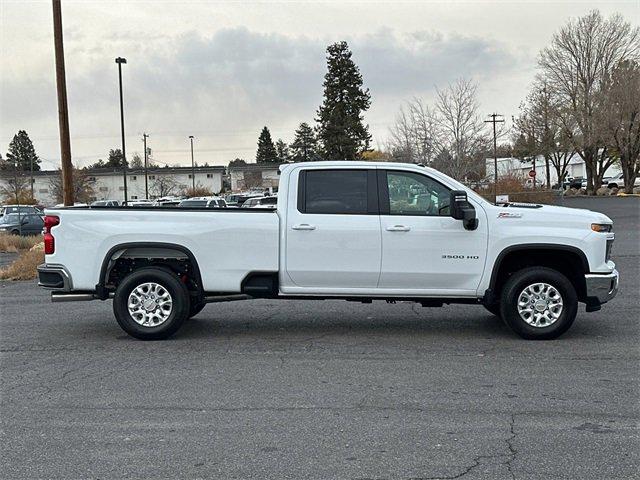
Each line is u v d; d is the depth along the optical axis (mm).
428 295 7738
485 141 41938
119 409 5430
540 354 7074
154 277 7824
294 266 7723
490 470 4191
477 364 6703
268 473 4168
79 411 5391
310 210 7730
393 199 7723
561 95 59250
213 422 5098
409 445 4602
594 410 5289
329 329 8547
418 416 5184
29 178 88750
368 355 7129
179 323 7887
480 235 7594
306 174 7805
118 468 4270
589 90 57531
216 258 7777
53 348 7648
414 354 7148
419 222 7613
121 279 8172
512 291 7652
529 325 7688
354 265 7668
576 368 6516
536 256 7941
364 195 7723
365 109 63719
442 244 7605
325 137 62688
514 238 7562
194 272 7832
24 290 13141
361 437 4754
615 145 59531
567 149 61375
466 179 41781
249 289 7812
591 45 57000
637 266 14805
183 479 4098
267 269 7746
